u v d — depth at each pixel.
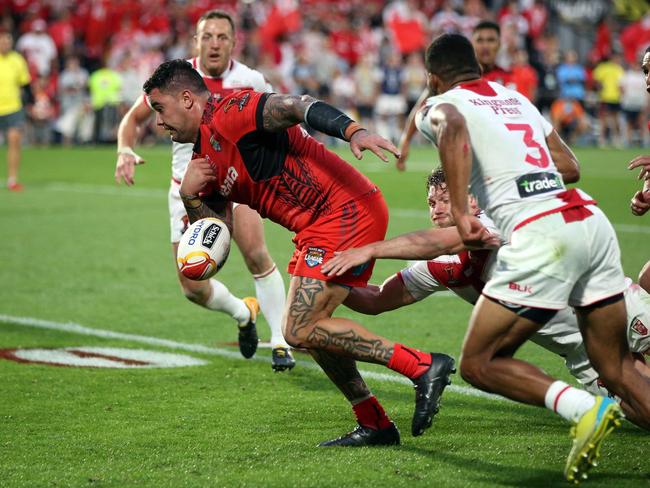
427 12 81.50
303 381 16.92
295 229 13.09
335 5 80.69
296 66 71.50
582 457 10.91
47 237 32.88
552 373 17.31
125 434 13.75
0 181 48.72
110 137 68.56
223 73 19.19
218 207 13.83
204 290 17.59
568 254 11.29
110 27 72.31
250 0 79.69
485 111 11.80
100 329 20.98
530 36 74.75
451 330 20.53
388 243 12.40
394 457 12.55
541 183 11.57
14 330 20.84
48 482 11.70
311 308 12.66
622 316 11.79
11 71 44.66
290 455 12.70
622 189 44.28
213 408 15.16
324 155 12.88
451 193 11.30
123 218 37.25
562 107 69.44
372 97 71.38
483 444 13.12
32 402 15.51
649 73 14.98
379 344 12.55
